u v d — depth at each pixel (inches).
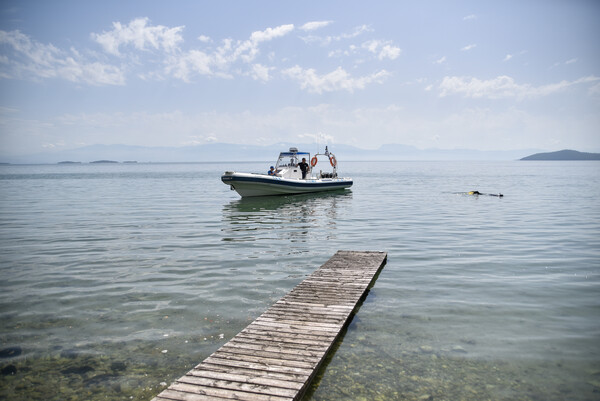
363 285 313.6
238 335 223.8
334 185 1262.3
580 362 203.2
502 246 471.5
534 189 1467.8
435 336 232.8
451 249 457.7
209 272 363.6
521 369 197.2
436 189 1473.9
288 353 202.1
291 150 1146.7
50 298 294.5
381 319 257.4
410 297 298.2
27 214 774.5
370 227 614.2
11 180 2386.8
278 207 880.9
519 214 759.7
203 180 2276.1
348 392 178.2
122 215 757.3
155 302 286.5
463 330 240.7
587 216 724.7
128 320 254.4
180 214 769.6
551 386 182.4
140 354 210.8
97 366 199.0
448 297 297.6
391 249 460.1
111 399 172.6
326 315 252.7
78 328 242.8
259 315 263.1
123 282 333.1
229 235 547.2
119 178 2605.8
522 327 244.5
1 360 204.7
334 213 781.3
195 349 215.9
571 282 331.6
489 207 876.6
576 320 254.4
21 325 247.1
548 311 269.3
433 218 708.7
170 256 424.8
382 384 184.4
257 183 1005.8
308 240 513.0
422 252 444.1
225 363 191.9
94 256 424.8
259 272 363.9
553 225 624.4
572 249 452.8
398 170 4330.7
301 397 171.8
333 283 319.6
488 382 185.8
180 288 318.0
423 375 191.9
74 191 1438.2
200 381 176.1
